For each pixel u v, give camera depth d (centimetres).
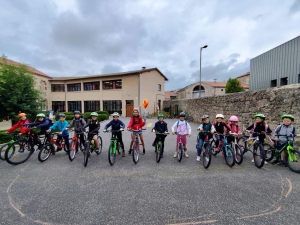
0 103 1052
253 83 1034
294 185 353
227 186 353
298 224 238
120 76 2536
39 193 329
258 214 261
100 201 301
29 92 1145
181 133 547
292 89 544
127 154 600
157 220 250
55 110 2966
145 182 376
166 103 2862
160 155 511
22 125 539
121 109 2550
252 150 504
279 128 462
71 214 265
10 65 1158
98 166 479
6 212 271
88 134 573
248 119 804
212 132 492
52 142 566
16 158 503
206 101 1433
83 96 2816
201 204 289
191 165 486
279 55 828
